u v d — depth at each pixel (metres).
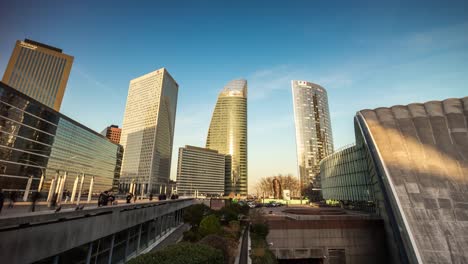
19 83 133.88
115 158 114.00
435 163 31.25
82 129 82.31
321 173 93.88
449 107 37.69
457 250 22.91
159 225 39.91
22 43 139.62
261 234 38.47
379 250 37.91
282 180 157.50
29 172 54.66
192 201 74.12
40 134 58.91
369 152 37.50
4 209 18.30
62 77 148.38
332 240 38.72
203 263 11.28
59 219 14.20
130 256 27.52
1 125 46.94
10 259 10.77
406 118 38.94
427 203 27.53
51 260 14.62
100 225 18.72
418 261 22.70
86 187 84.94
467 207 26.22
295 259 39.78
